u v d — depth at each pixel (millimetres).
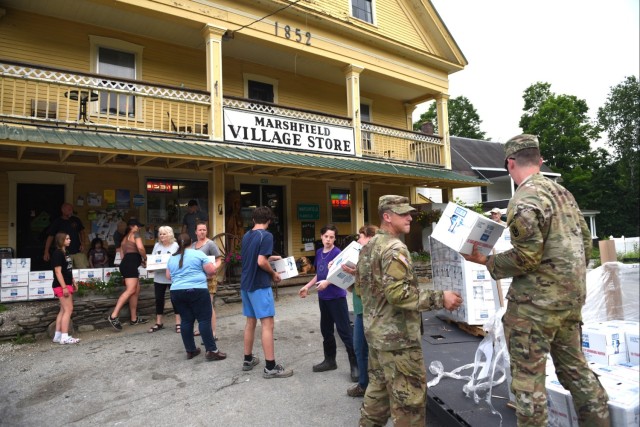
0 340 5891
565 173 34844
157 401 4016
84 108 7758
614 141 40250
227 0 9367
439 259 5715
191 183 10266
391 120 15688
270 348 4480
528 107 39094
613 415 2422
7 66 6910
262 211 4684
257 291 4465
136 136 7949
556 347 2477
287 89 12805
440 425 3406
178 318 6395
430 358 4285
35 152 7582
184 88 8625
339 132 11227
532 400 2305
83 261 7812
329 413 3672
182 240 5051
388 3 13219
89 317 6652
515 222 2375
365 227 4391
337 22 11148
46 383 4508
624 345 3189
